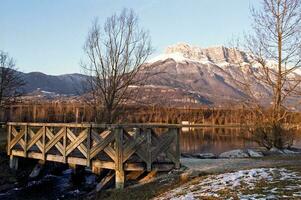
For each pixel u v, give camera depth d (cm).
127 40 2345
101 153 1351
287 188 808
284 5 1891
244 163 1327
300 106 1900
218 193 833
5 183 1478
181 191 939
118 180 1164
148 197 1000
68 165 1634
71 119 3125
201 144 2883
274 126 1909
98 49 2342
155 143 1212
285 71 1906
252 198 753
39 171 1555
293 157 1534
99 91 2291
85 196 1230
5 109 3591
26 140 1583
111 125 1180
